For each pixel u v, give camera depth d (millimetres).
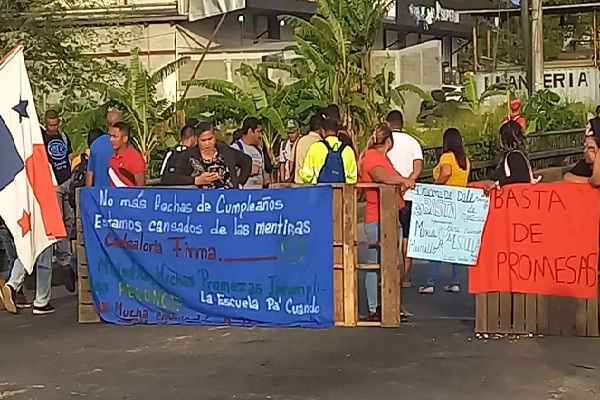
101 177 13164
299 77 26969
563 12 44438
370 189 11297
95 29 30969
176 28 36312
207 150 12156
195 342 10844
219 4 35500
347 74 26641
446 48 54938
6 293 12766
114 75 27031
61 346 10844
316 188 11211
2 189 11812
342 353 10172
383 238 11211
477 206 10820
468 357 9930
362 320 11484
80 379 9453
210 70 36062
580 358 9828
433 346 10422
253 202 11406
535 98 37000
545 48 56531
